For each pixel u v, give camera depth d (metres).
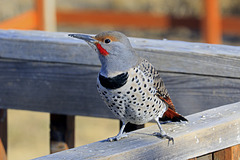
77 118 19.86
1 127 8.65
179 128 6.11
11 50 8.02
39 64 7.99
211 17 22.06
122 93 6.44
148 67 6.63
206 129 6.04
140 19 23.05
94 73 7.76
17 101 8.20
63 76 7.93
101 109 7.89
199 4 31.08
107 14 23.27
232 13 29.77
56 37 7.97
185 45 7.62
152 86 6.55
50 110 8.09
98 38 6.41
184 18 22.53
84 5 32.53
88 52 7.68
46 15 19.80
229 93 7.34
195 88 7.48
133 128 8.02
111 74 6.39
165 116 6.99
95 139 17.75
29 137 18.05
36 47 7.90
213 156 6.40
